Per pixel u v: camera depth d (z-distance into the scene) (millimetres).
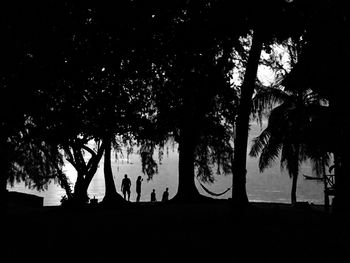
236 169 15000
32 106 9797
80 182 22438
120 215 18984
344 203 15672
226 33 12953
